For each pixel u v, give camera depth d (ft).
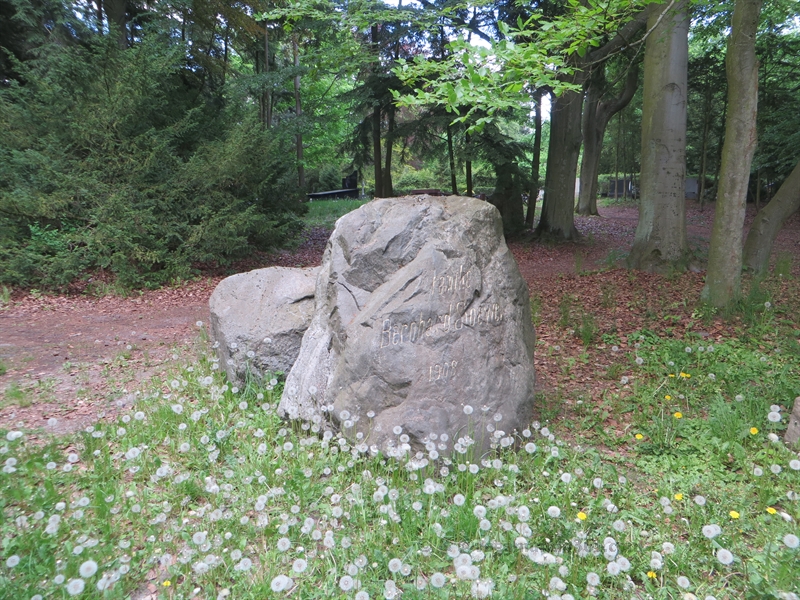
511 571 9.92
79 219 38.22
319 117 61.87
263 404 16.93
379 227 15.48
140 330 28.48
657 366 20.48
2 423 16.53
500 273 15.89
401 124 62.39
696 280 34.19
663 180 37.58
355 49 24.99
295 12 21.80
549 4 45.98
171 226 40.88
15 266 34.88
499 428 14.29
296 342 18.69
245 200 45.55
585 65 20.20
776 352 21.45
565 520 11.04
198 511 11.25
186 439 14.74
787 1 30.17
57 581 8.75
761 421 15.28
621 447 15.08
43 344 25.49
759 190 78.84
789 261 36.40
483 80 15.46
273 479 12.76
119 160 39.47
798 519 11.07
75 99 39.32
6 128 38.11
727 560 9.04
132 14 55.01
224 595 9.10
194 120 47.24
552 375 20.79
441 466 13.29
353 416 13.94
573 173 60.85
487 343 14.83
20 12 41.04
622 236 66.54
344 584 8.88
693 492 12.51
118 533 10.99
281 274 20.71
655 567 9.33
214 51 63.00
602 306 30.14
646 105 37.99
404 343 13.94
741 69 24.35
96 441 14.60
